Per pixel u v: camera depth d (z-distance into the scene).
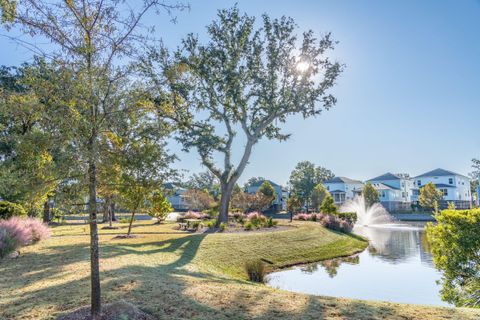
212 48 25.28
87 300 5.92
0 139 5.31
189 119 23.56
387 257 17.16
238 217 29.47
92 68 5.05
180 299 6.12
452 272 8.37
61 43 5.02
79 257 10.65
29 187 4.97
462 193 65.38
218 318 5.18
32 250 12.18
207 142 24.83
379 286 11.28
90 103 4.98
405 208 58.22
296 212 50.06
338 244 20.16
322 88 26.30
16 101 4.87
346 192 68.50
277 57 25.92
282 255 15.93
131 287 6.84
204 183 67.12
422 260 16.20
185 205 62.25
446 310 5.64
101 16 5.15
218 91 26.22
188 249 14.31
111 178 5.56
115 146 5.52
